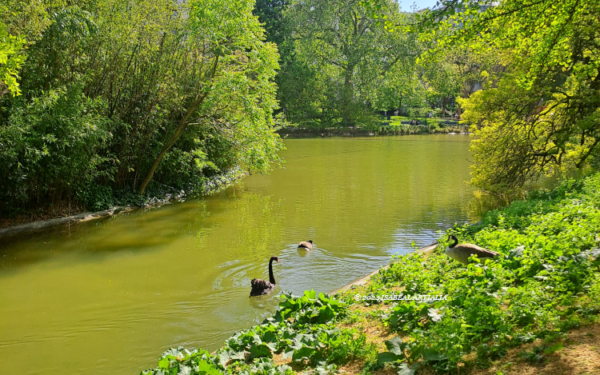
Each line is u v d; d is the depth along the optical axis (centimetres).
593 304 566
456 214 1802
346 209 1927
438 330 565
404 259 1010
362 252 1346
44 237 1530
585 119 1620
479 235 1102
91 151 1623
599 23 1559
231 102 1973
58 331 902
